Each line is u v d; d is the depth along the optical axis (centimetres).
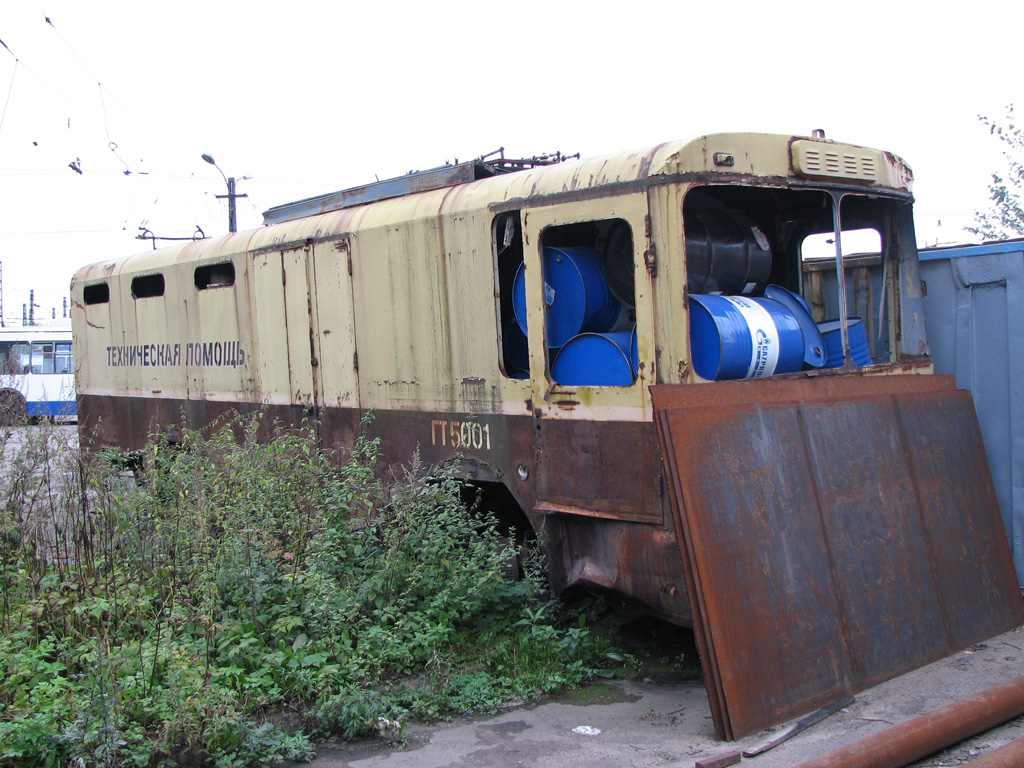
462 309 566
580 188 482
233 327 793
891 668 434
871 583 440
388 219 619
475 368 561
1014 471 565
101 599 484
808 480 433
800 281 622
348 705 406
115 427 1005
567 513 498
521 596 533
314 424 702
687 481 390
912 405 502
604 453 476
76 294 1067
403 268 608
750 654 385
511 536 546
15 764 350
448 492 550
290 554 540
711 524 391
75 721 367
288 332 724
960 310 589
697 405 409
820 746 364
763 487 414
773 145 479
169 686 402
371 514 624
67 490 575
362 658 460
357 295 650
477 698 442
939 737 351
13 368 790
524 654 482
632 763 368
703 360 460
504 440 543
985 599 495
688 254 505
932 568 473
